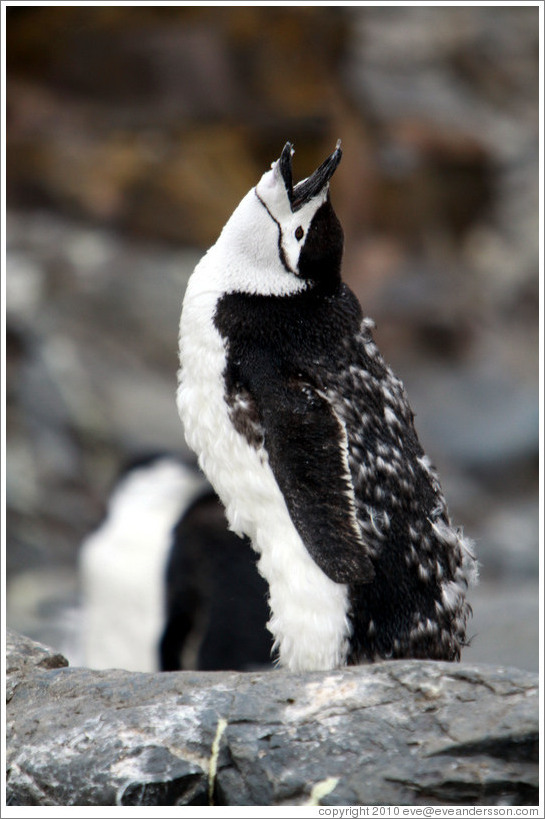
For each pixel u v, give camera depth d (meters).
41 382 36.94
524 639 17.66
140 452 24.30
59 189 45.09
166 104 46.53
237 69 47.16
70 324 39.81
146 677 10.87
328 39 48.38
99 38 45.84
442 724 9.41
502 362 48.03
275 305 11.73
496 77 64.44
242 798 9.47
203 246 45.75
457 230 53.94
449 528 11.62
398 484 11.24
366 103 54.88
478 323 50.19
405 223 52.50
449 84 62.03
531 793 9.02
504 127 60.34
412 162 53.50
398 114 56.41
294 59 47.56
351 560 10.52
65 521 32.97
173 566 18.91
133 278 42.50
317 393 11.27
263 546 11.38
